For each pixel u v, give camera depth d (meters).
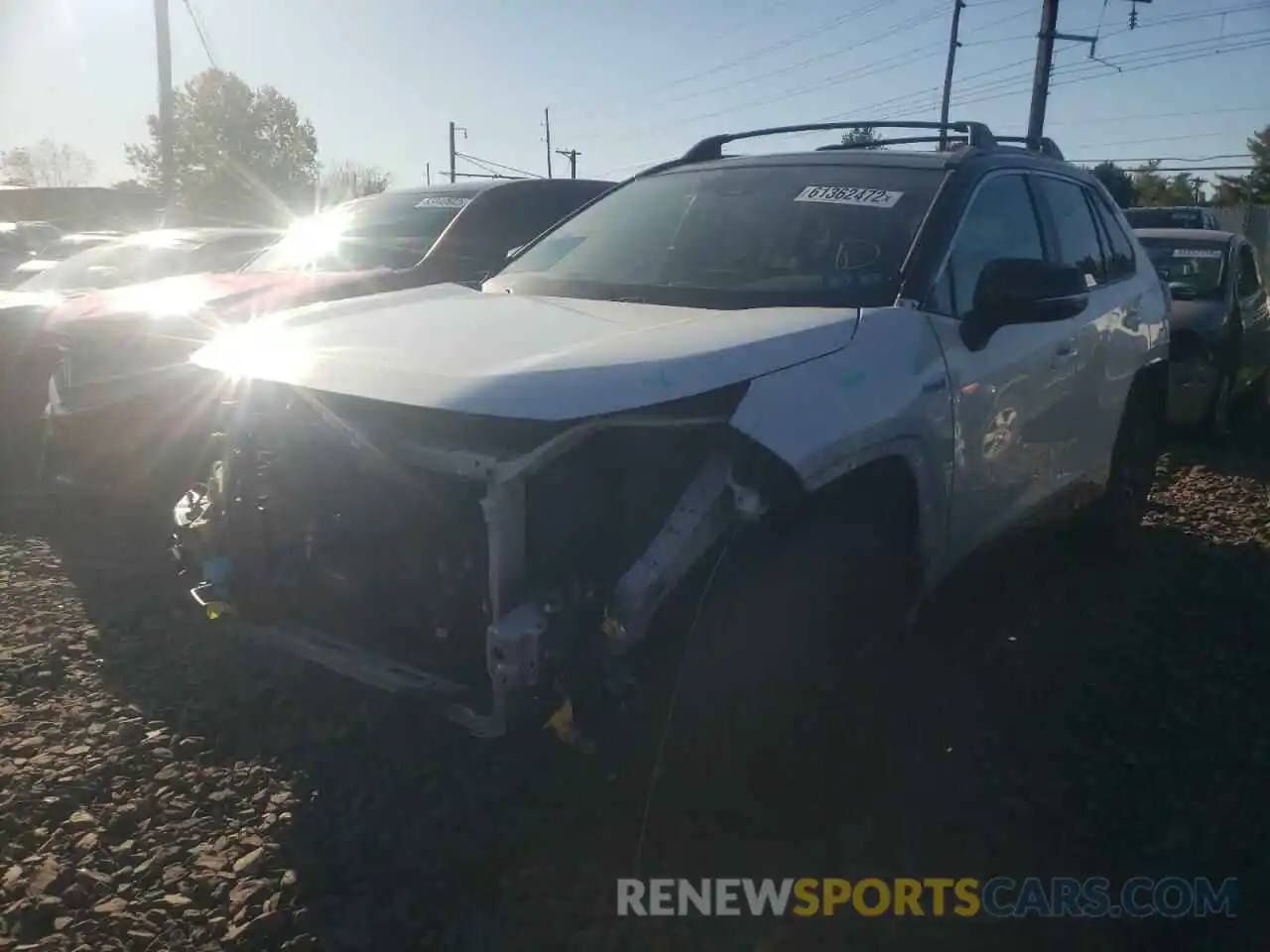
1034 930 2.90
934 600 4.05
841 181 4.20
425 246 7.30
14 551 5.51
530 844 3.17
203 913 2.89
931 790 3.50
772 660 2.79
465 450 2.80
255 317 5.41
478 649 2.91
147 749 3.66
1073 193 5.05
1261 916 2.97
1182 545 6.01
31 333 6.66
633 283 3.99
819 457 2.86
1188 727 3.95
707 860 3.02
